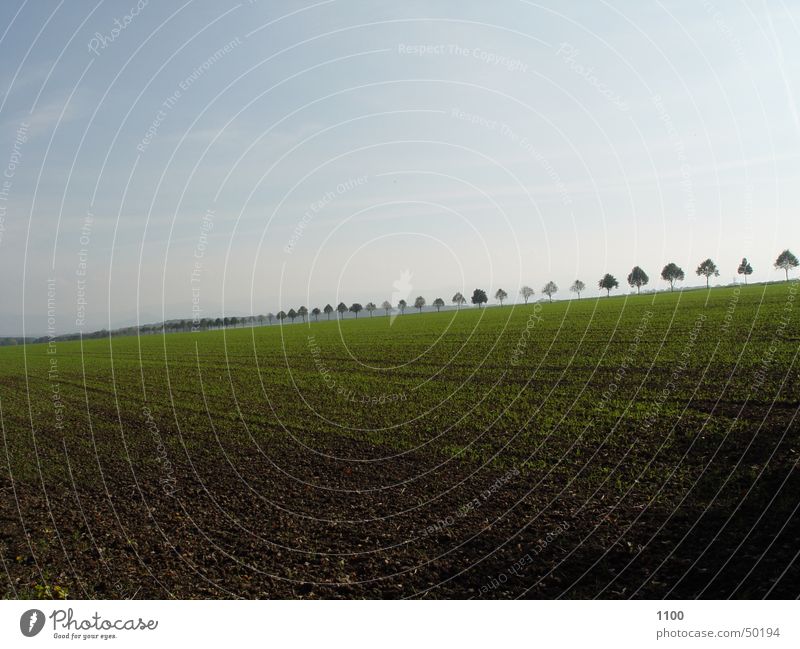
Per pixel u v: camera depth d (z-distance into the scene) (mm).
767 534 7805
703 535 8133
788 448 10891
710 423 13477
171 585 8125
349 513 10641
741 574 7047
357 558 8773
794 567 6949
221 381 29047
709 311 38094
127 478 13562
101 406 24359
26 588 8094
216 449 15875
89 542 9766
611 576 7535
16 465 15406
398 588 7797
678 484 10141
